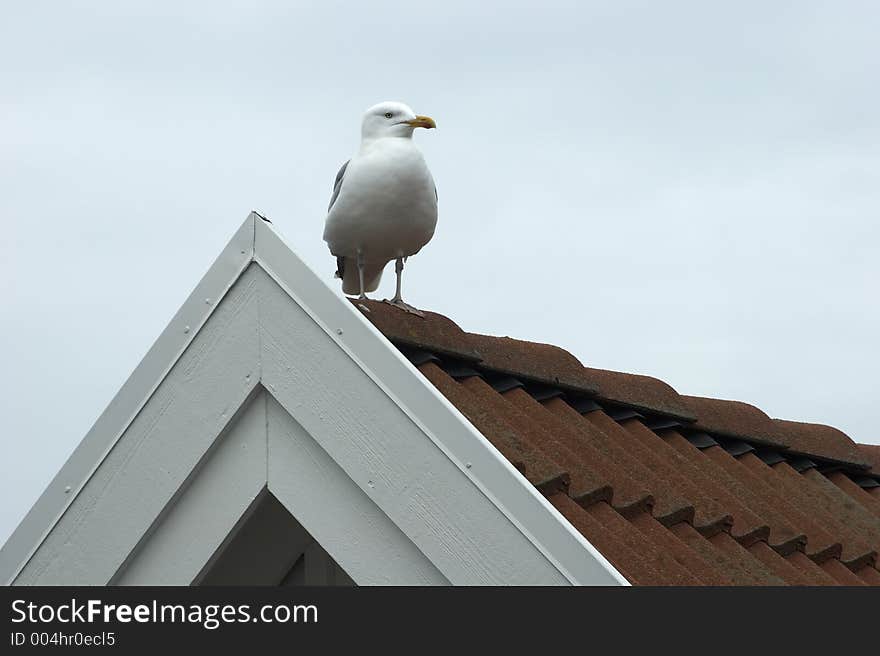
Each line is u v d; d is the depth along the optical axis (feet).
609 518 27.22
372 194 34.55
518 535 21.50
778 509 34.35
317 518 23.72
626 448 32.53
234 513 24.57
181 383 24.71
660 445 33.99
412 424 22.53
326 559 27.27
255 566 27.63
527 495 21.44
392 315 30.55
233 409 24.23
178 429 24.72
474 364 31.65
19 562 26.02
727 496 32.32
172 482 24.75
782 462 39.37
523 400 31.32
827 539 33.32
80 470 25.59
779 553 31.76
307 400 23.49
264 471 24.30
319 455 23.82
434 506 22.20
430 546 22.18
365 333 23.07
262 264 24.00
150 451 24.99
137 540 25.08
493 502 21.71
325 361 23.38
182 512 25.05
